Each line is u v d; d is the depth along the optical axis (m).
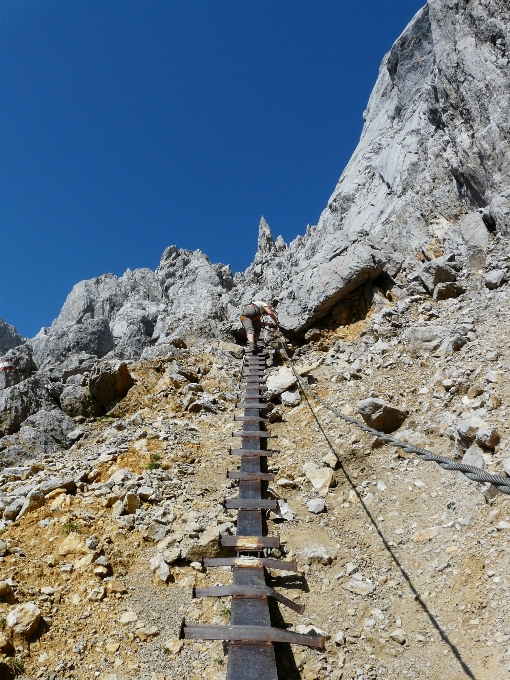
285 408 10.75
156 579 5.95
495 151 13.80
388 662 4.75
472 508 6.11
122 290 30.97
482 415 7.36
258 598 5.09
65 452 10.05
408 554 6.05
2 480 8.67
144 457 8.73
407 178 18.44
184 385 12.46
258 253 37.22
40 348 20.72
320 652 4.93
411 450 4.56
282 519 7.13
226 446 9.42
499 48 14.44
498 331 9.70
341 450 8.35
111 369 12.17
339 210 25.06
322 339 13.80
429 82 18.19
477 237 13.59
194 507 7.33
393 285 14.23
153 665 4.75
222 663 4.77
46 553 6.20
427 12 21.59
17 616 4.93
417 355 10.48
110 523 6.91
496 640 4.39
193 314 19.14
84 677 4.57
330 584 5.86
